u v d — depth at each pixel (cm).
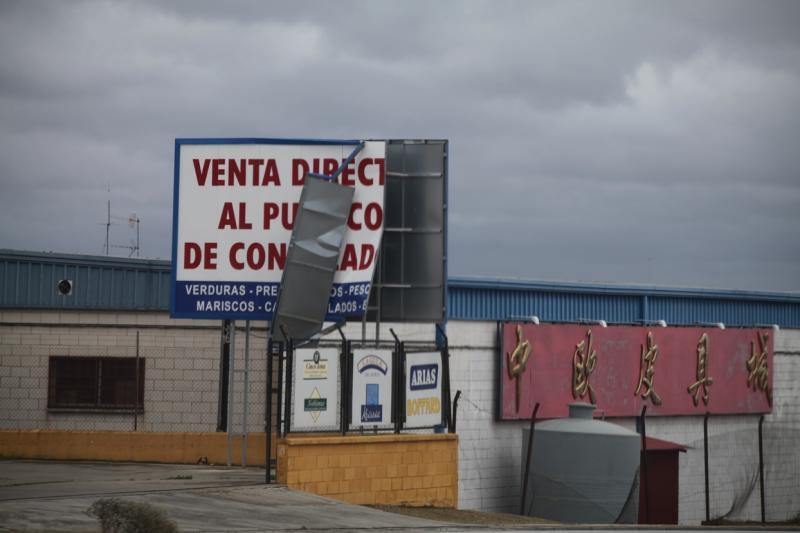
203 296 2691
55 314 3108
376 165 2716
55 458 2892
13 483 2267
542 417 3475
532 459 3241
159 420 3059
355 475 2372
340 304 2694
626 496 3147
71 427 3092
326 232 2630
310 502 2172
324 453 2323
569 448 3159
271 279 2684
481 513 2556
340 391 2391
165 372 3062
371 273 2694
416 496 2491
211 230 2694
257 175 2700
